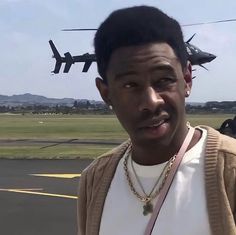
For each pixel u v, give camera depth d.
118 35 1.33
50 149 24.30
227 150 1.39
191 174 1.40
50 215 9.17
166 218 1.38
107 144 29.14
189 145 1.44
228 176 1.36
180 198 1.38
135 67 1.32
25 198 11.02
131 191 1.47
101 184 1.58
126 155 1.54
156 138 1.37
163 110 1.35
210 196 1.36
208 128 1.51
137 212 1.44
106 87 1.44
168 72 1.34
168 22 1.36
